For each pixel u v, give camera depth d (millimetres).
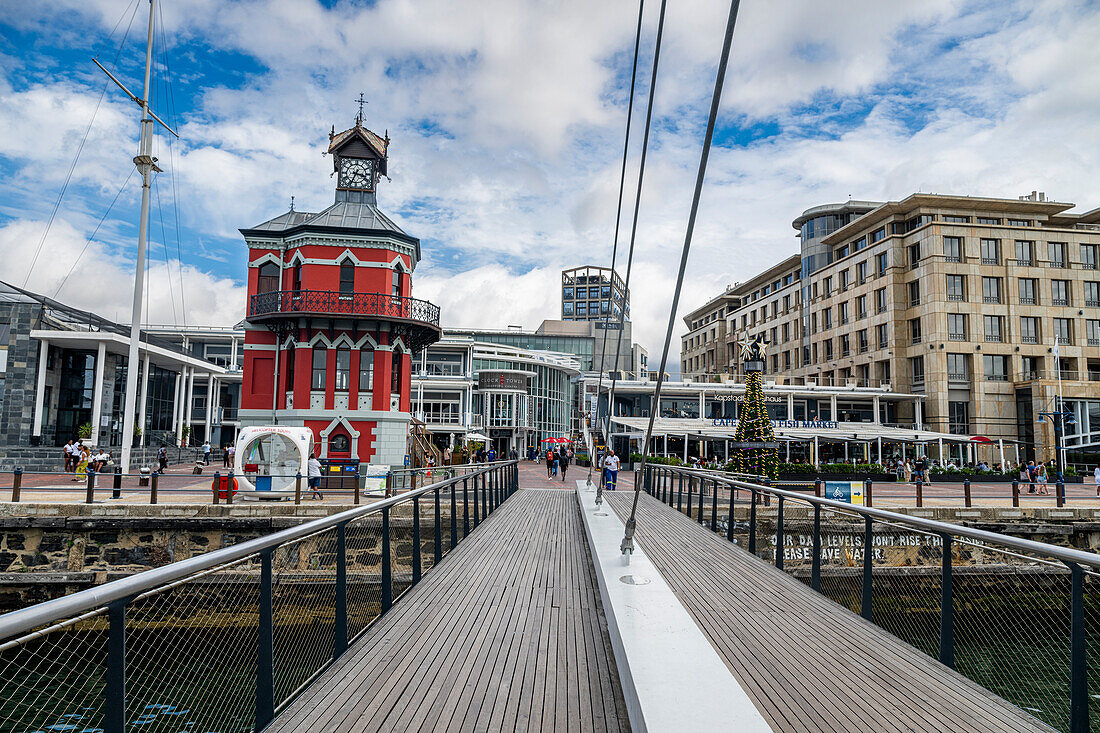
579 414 73625
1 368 37156
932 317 56531
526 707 4262
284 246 29953
